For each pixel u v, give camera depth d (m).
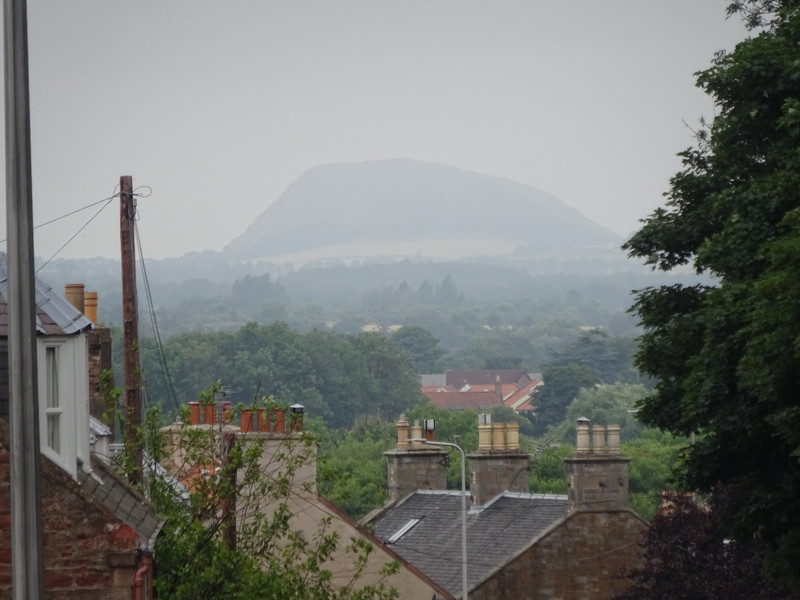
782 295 60.19
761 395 62.22
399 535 128.75
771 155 74.38
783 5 80.44
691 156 81.19
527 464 128.38
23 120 37.84
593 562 114.56
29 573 36.66
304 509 93.44
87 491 48.22
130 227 83.44
